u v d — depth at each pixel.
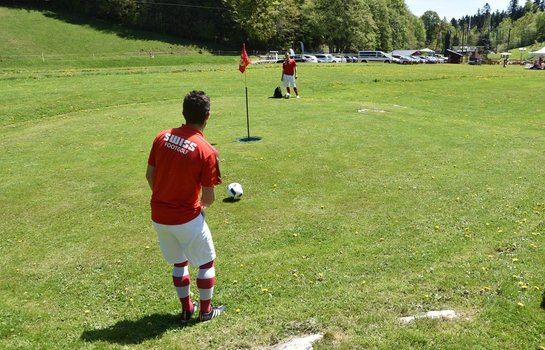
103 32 80.50
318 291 5.21
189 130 4.20
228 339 4.14
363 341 3.88
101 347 4.17
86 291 5.55
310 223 7.48
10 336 4.50
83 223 7.75
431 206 8.16
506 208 8.02
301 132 13.58
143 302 5.23
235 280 5.60
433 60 87.25
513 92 26.88
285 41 90.06
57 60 60.19
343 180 9.56
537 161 11.16
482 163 10.88
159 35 86.75
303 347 3.85
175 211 4.16
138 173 10.30
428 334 3.98
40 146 13.05
